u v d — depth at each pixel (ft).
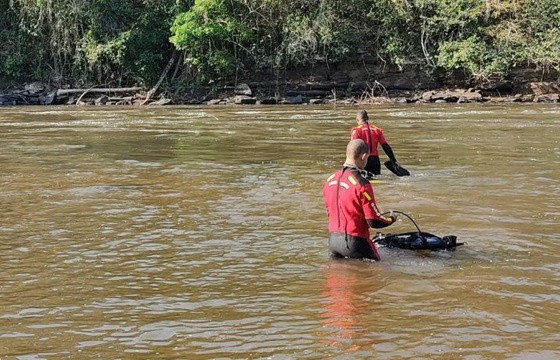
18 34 128.47
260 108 100.27
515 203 28.30
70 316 16.02
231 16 119.65
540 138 53.31
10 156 46.11
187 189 32.65
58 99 121.60
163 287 18.07
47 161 43.42
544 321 15.20
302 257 20.83
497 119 72.59
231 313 15.99
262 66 120.16
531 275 18.65
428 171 37.60
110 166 40.83
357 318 15.48
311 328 14.92
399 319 15.37
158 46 124.47
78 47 124.16
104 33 124.36
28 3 126.31
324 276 18.83
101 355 13.74
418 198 29.63
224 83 120.47
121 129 66.69
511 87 113.29
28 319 15.87
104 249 22.02
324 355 13.46
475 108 92.43
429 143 51.19
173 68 124.16
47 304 16.89
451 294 17.08
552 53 110.01
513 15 116.78
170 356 13.62
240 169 39.04
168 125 71.10
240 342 14.25
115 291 17.81
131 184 34.24
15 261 20.79
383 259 20.47
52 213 27.53
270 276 18.90
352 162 20.98
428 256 20.72
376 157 36.27
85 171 38.88
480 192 30.89
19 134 62.18
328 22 117.91
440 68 117.19
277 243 22.53
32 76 128.06
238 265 20.03
